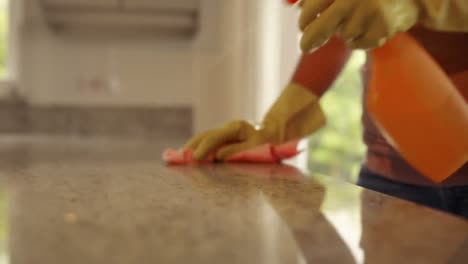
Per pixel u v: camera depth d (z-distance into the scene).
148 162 0.78
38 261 0.25
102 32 1.77
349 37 0.47
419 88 0.51
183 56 1.83
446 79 0.52
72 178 0.56
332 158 2.83
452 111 0.51
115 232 0.31
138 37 1.81
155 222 0.34
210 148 0.76
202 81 1.76
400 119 0.53
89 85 1.81
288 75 1.40
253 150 0.78
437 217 0.38
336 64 0.81
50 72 1.79
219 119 1.74
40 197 0.43
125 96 1.82
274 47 1.42
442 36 0.68
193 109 1.83
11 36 1.81
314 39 0.48
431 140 0.52
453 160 0.52
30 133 1.80
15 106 1.79
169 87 1.83
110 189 0.48
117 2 1.58
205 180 0.56
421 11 0.46
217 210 0.39
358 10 0.45
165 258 0.26
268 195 0.47
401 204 0.43
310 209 0.40
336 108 2.85
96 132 1.82
